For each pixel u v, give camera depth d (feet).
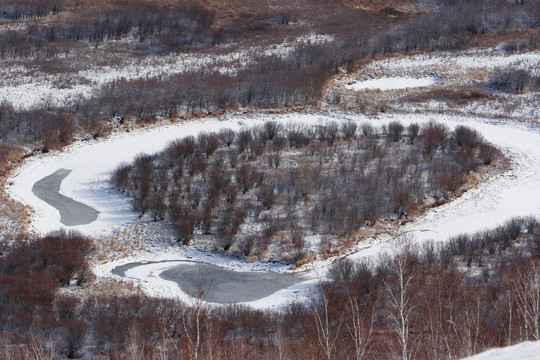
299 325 122.01
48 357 102.83
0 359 107.14
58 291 162.71
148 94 311.88
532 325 77.00
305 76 331.57
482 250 175.73
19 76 333.01
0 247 190.80
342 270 161.48
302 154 259.19
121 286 174.19
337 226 208.03
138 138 285.84
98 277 181.78
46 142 271.69
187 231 206.80
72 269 173.47
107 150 274.57
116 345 122.93
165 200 226.58
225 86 320.29
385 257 164.25
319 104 319.47
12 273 167.84
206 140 262.06
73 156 269.23
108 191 240.32
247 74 338.95
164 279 184.34
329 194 226.58
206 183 234.79
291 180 232.12
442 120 304.30
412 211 220.43
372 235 207.51
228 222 209.56
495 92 335.67
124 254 200.54
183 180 236.63
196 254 202.80
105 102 304.30
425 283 126.41
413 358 72.23
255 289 177.99
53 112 291.58
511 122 301.43
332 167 246.47
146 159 250.57
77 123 289.53
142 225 217.15
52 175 254.27
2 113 277.85
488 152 255.70
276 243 204.54
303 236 206.08
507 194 233.14
